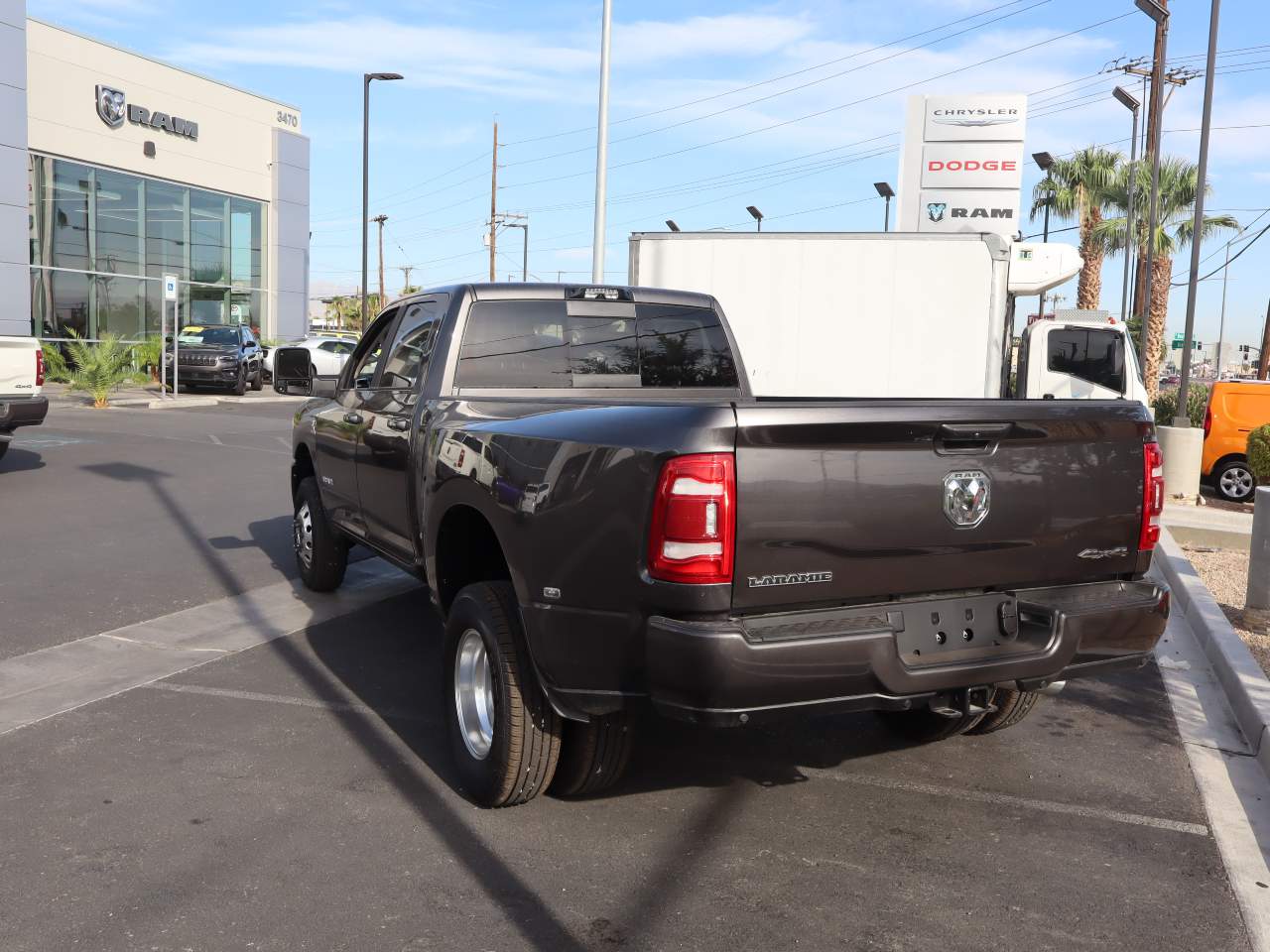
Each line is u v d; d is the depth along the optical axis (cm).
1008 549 370
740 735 497
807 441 329
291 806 405
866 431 336
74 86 3134
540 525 367
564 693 363
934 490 351
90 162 3203
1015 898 349
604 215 1761
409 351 557
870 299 1212
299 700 527
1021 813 418
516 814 404
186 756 453
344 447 622
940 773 458
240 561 843
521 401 430
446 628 427
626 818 403
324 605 716
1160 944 324
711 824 399
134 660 585
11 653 591
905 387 1214
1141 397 1491
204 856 363
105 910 327
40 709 505
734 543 321
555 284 540
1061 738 507
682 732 499
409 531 521
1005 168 2673
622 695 348
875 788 439
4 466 1324
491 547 452
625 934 321
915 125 2723
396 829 388
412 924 323
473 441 420
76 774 430
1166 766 474
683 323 575
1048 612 373
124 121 3306
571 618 356
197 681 552
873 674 337
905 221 2744
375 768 445
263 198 3941
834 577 338
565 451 361
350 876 352
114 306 3347
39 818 389
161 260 3512
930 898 347
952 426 348
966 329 1195
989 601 374
